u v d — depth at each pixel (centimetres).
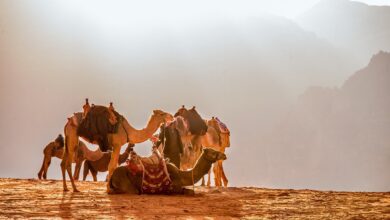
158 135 6862
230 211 4391
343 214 4241
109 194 5384
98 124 5659
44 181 7506
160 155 5456
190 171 5425
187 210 4359
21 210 4303
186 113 6825
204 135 7312
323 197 5388
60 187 6431
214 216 4128
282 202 4966
